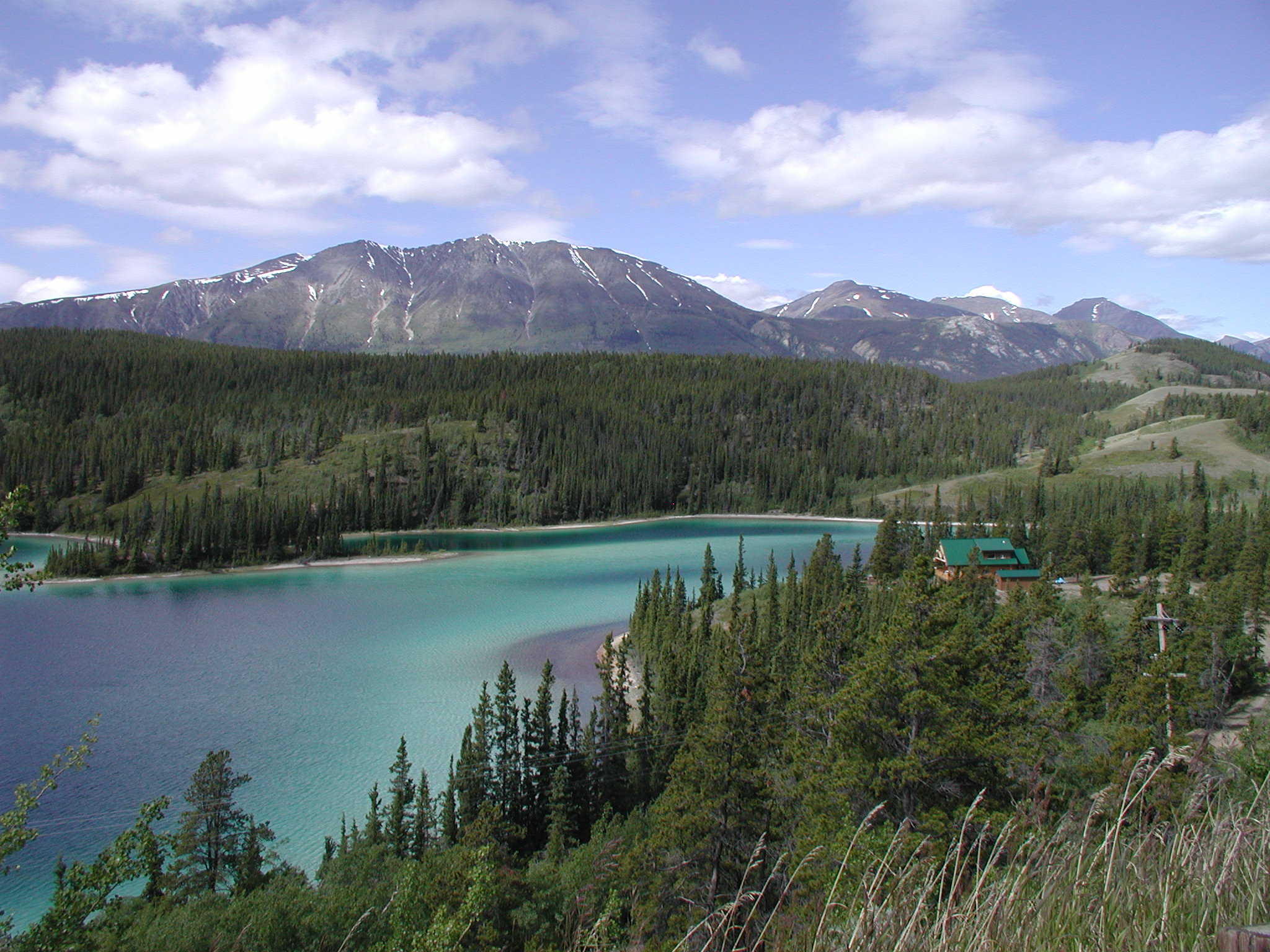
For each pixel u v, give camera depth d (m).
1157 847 10.50
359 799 67.62
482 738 64.62
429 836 58.31
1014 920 9.45
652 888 37.12
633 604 145.62
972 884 10.91
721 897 35.09
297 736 81.25
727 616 117.94
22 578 19.08
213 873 49.88
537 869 44.59
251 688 96.81
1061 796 24.89
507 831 46.12
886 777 31.05
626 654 107.00
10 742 80.38
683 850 37.06
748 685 44.06
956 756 31.08
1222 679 61.97
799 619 93.81
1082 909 9.32
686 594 149.88
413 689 96.31
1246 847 9.63
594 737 69.81
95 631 127.31
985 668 45.12
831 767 34.94
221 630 127.44
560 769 60.56
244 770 73.25
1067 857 10.42
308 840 60.75
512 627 127.69
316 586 168.38
